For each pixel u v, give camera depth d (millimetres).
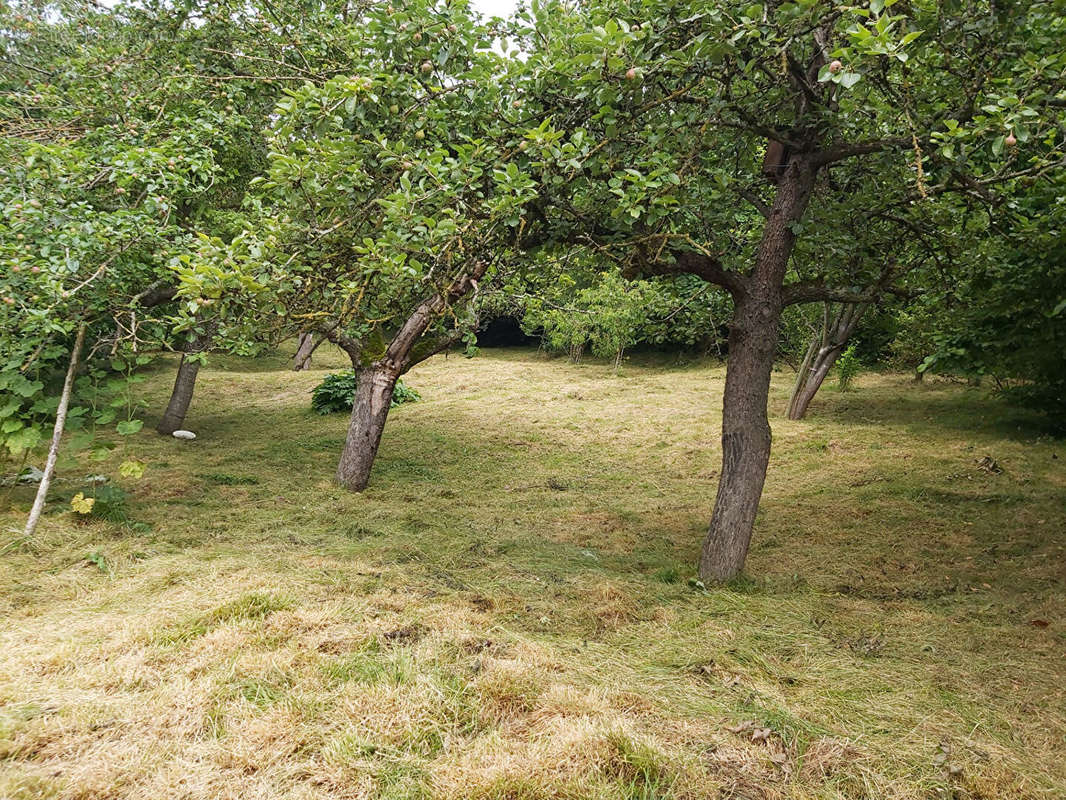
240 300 3822
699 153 4652
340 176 3947
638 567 5023
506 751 2430
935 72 4539
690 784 2312
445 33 3967
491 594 4074
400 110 4219
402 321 7105
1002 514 6387
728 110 4578
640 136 4359
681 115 4418
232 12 8008
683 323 7750
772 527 6152
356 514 6039
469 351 7332
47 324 4359
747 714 2838
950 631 3873
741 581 4621
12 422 4777
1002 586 4672
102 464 7121
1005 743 2736
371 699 2697
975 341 6320
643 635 3668
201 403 13094
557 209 4621
